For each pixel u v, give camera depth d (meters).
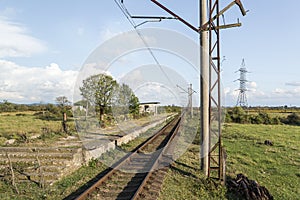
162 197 8.38
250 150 19.00
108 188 9.02
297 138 26.47
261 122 46.28
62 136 16.97
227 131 30.31
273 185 11.50
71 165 10.79
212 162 14.20
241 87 66.94
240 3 10.04
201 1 11.11
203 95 11.33
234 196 9.41
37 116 32.19
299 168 14.43
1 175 9.72
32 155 11.48
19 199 8.01
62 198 8.20
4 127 21.33
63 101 31.19
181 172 11.33
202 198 8.89
